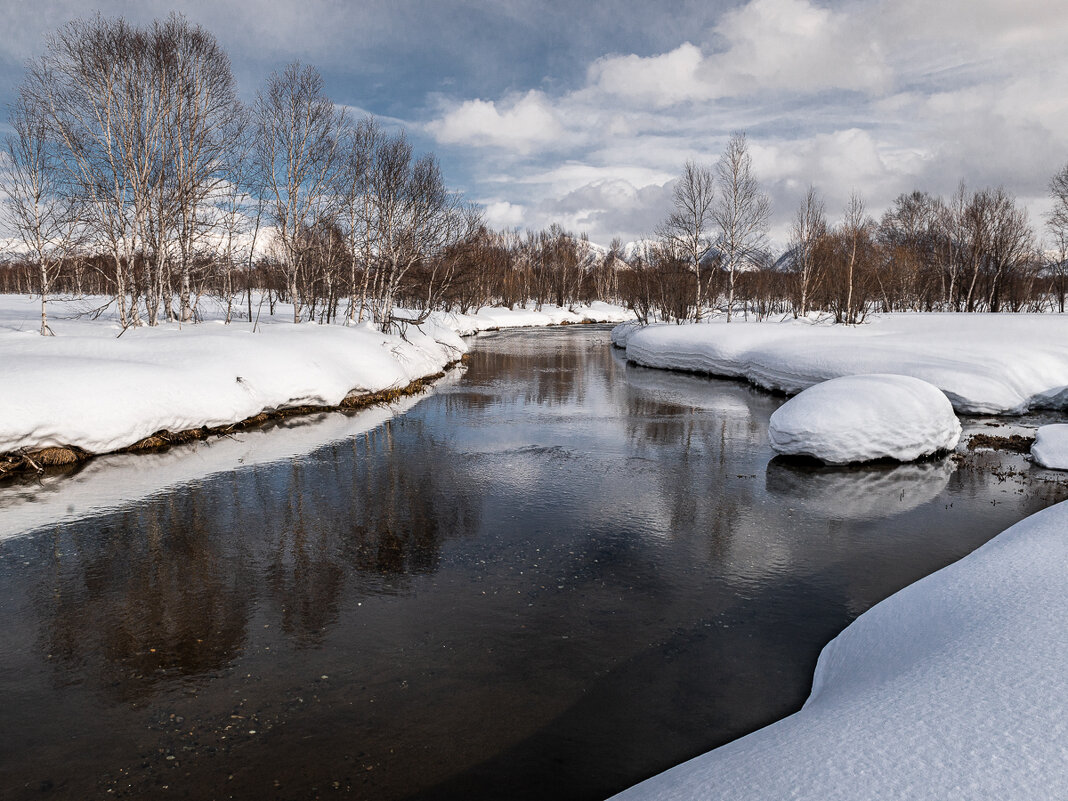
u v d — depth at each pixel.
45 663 5.53
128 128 21.31
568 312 70.06
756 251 36.28
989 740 2.67
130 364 13.59
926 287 48.41
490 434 14.86
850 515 9.42
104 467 11.53
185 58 22.86
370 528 8.80
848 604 6.64
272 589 6.97
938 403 12.44
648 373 26.41
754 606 6.59
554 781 4.11
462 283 31.11
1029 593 4.64
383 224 27.12
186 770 4.21
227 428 14.49
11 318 21.42
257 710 4.87
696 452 13.27
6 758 4.33
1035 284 50.78
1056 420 16.23
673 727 4.66
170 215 21.98
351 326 25.70
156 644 5.84
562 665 5.50
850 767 2.66
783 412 12.66
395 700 5.00
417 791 4.02
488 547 8.16
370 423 15.95
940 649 3.96
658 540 8.43
